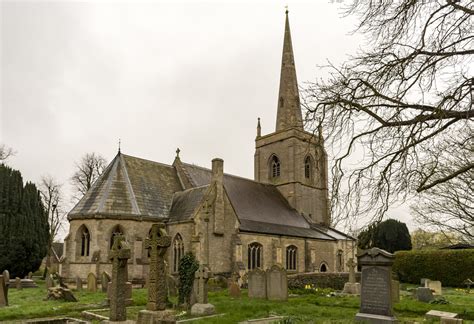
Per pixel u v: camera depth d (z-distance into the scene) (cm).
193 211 3409
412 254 4138
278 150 5338
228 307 1828
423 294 2175
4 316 1628
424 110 899
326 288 3105
